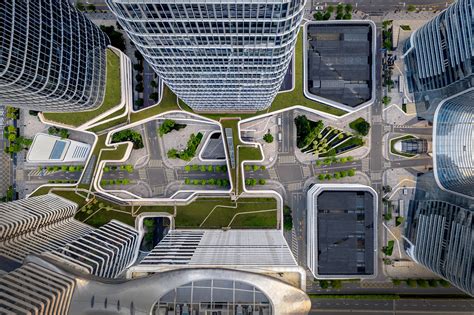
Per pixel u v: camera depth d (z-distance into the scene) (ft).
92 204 318.04
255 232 309.01
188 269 182.50
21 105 282.77
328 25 310.65
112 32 318.65
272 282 179.42
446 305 321.93
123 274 269.44
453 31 264.72
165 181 328.90
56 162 329.11
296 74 310.45
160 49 179.63
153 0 137.90
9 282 188.65
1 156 332.80
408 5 321.93
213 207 320.29
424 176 322.34
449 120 305.53
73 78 266.16
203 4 139.64
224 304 181.27
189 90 244.01
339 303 325.62
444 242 275.39
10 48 209.36
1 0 202.59
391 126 323.16
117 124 314.96
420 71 306.76
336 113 312.09
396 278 323.57
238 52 182.09
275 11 144.77
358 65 311.88
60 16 249.34
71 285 192.95
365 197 304.50
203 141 327.06
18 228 241.35
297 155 325.83
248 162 318.65
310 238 311.06
